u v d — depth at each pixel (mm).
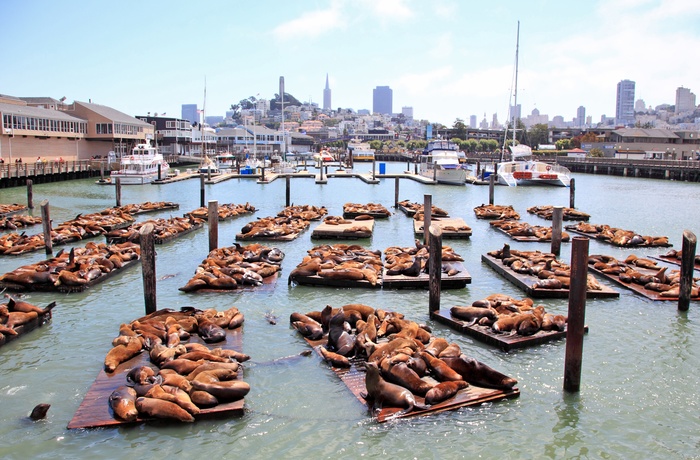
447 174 63375
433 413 9484
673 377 11234
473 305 13844
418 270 17672
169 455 8477
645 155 107562
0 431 8992
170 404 9078
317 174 77812
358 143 168875
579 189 58062
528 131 158500
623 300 16031
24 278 16625
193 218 29984
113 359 10703
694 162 71750
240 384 9609
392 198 49188
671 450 8805
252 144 137875
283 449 8648
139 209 35625
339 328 12109
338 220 29578
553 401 10133
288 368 11250
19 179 53094
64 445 8641
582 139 134625
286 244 25000
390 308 15289
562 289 16281
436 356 10617
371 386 9773
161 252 23188
